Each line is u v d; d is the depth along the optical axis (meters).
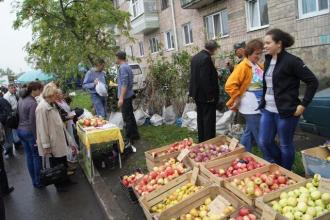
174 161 5.05
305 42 10.41
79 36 12.20
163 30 20.92
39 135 5.88
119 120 9.20
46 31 12.02
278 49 3.98
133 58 14.23
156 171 4.75
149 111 10.70
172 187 4.18
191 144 5.54
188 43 18.25
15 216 5.45
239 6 13.45
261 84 4.97
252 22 13.05
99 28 12.45
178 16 18.58
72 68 11.96
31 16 11.77
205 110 6.02
